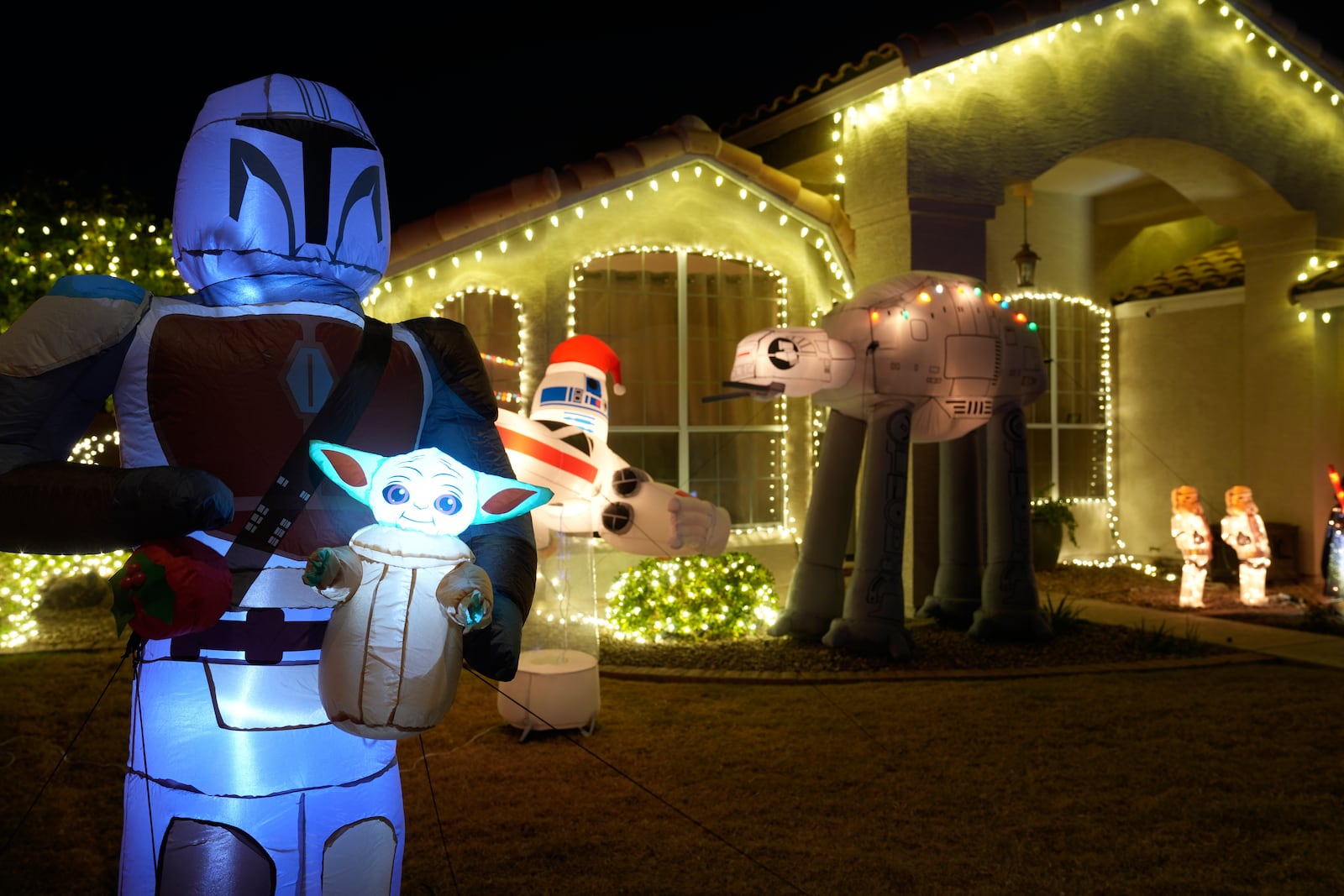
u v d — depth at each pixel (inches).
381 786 95.6
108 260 372.8
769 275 444.8
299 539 90.6
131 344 90.0
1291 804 200.7
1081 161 521.7
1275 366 516.7
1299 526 505.0
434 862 172.1
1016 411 367.2
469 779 213.8
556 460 236.7
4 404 84.0
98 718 255.0
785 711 268.5
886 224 416.8
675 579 357.4
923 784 211.2
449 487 88.1
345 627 82.9
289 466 90.4
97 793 203.2
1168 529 575.2
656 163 396.2
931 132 409.4
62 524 79.2
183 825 86.4
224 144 95.7
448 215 362.3
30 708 262.5
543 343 386.9
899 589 335.3
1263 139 497.7
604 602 396.8
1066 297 584.1
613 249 403.5
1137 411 591.8
